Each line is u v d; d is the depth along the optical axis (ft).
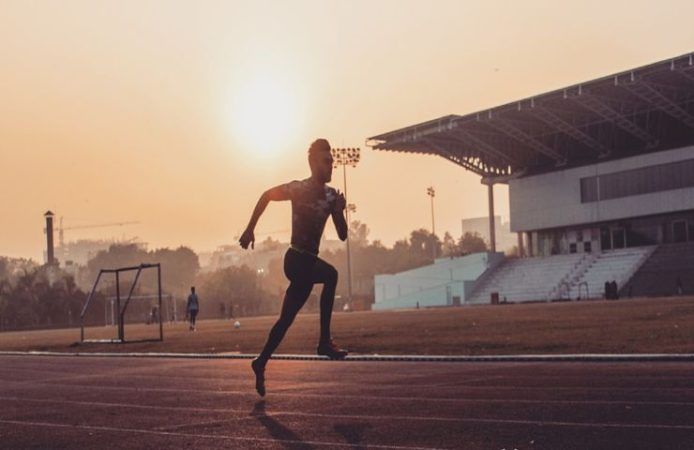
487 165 294.66
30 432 21.09
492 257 289.53
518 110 231.71
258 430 20.08
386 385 29.71
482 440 17.60
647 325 63.82
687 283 217.36
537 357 39.29
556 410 21.40
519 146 271.69
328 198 25.34
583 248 268.82
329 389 28.94
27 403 28.04
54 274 498.69
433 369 36.40
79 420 23.11
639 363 35.53
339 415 22.16
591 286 240.73
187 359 51.85
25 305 348.18
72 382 36.04
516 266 281.13
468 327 76.28
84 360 54.95
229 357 51.65
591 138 247.29
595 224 264.93
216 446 18.12
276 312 441.27
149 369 42.52
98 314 351.87
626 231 256.52
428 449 16.88
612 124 245.86
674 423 18.71
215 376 36.42
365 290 583.58
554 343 48.32
